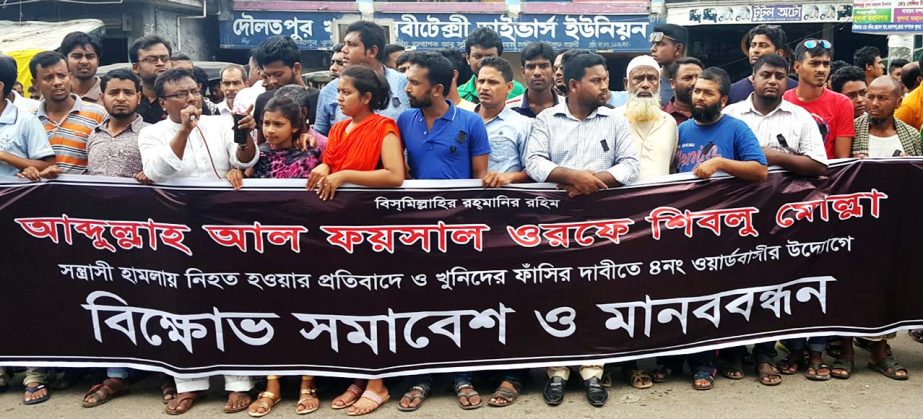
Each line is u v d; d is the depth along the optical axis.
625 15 15.13
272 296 4.32
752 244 4.52
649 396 4.46
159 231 4.31
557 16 15.15
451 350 4.38
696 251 4.46
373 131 4.23
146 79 5.66
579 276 4.39
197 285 4.32
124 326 4.43
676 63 5.23
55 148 5.00
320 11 15.04
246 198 4.25
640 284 4.43
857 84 5.93
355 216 4.26
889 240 4.66
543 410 4.29
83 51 5.85
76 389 4.70
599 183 4.24
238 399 4.34
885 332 4.71
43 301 4.44
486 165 4.39
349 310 4.33
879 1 11.74
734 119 4.52
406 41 15.10
